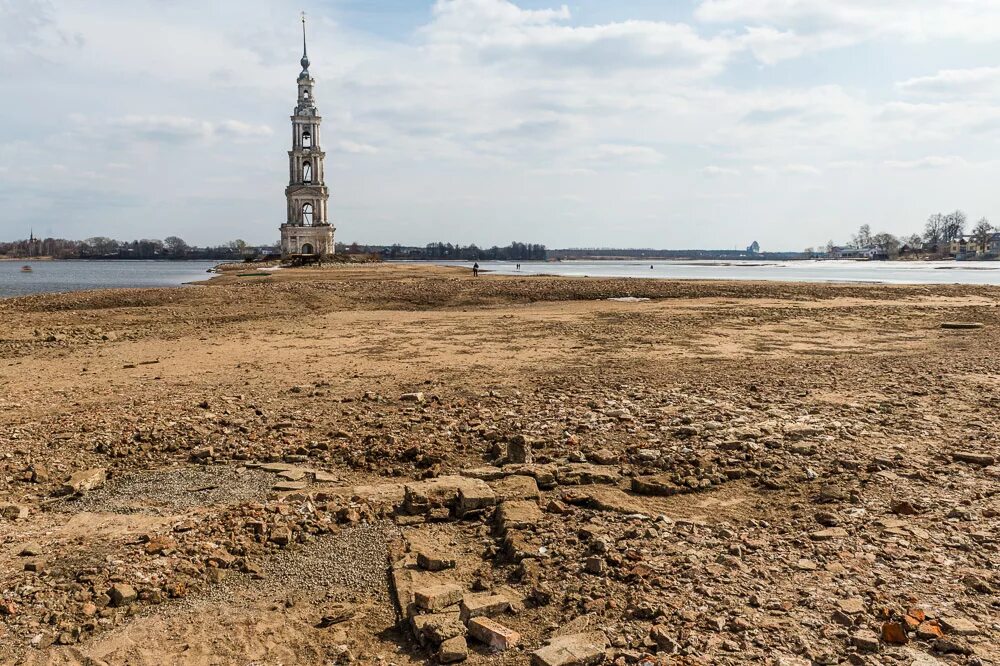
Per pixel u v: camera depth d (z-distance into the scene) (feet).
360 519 30.32
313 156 498.28
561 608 22.82
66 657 20.70
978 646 19.80
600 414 47.34
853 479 34.65
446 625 21.38
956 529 28.17
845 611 21.79
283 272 331.16
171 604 23.63
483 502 31.09
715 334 96.53
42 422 45.73
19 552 26.96
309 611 23.39
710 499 32.65
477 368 68.08
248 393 55.62
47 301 139.44
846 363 70.54
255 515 30.01
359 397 53.42
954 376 61.93
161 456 39.11
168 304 138.00
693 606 22.39
